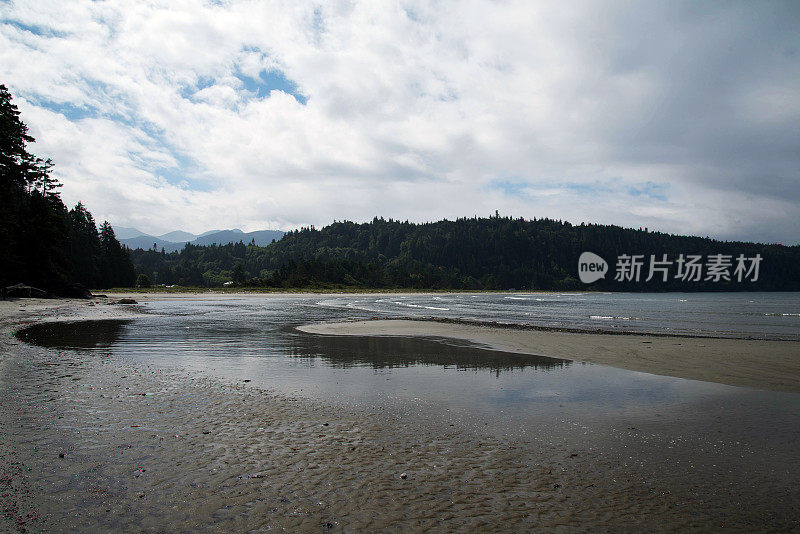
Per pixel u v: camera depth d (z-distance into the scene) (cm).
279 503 480
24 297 5278
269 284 14788
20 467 562
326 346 1820
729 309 5522
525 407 897
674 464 609
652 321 3525
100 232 12125
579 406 907
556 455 638
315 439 690
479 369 1320
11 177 5719
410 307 5697
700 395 1007
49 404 857
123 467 568
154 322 2886
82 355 1498
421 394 999
